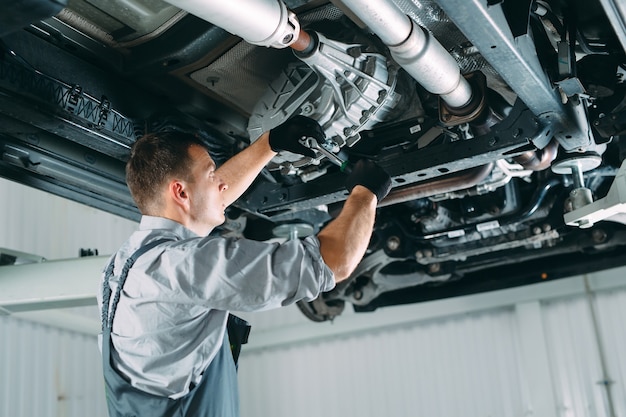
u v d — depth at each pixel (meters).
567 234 4.18
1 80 2.49
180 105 3.21
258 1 2.04
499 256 4.38
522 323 6.27
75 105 2.74
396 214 4.03
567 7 2.77
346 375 7.02
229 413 1.79
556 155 3.16
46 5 1.94
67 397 6.07
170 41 2.85
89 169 3.03
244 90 3.19
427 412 6.59
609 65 2.94
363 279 4.82
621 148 3.23
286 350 7.34
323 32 2.79
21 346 5.76
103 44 2.89
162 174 1.87
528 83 2.56
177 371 1.71
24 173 2.95
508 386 6.28
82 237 6.29
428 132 3.00
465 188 3.38
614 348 5.91
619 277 5.94
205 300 1.69
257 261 1.68
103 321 1.83
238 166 2.25
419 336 6.76
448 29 2.83
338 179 3.11
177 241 1.75
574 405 5.96
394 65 2.80
